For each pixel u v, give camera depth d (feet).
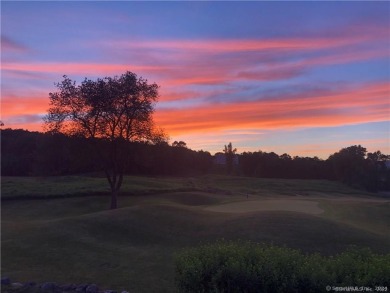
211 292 20.44
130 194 138.21
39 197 125.29
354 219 89.20
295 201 124.47
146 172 220.84
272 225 61.93
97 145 114.42
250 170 306.76
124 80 112.16
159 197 140.56
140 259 50.98
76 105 111.65
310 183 252.21
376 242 55.11
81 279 43.34
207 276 21.06
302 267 20.36
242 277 20.42
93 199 127.44
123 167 116.47
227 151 309.22
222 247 23.21
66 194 128.88
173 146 241.96
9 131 211.20
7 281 34.14
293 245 53.26
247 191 196.85
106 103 110.52
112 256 52.26
